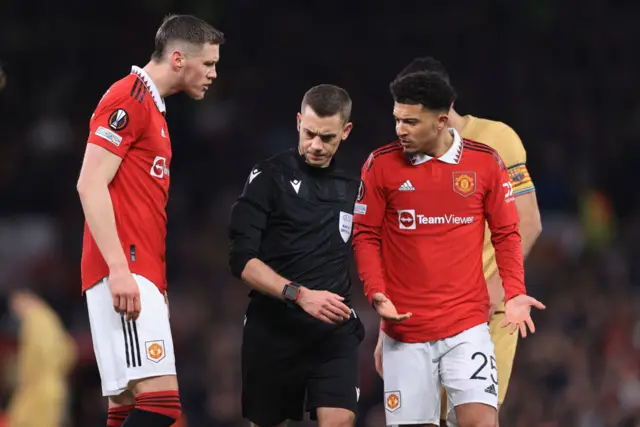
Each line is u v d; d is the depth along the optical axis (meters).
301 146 19.17
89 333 50.09
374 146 66.19
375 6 71.00
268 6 70.44
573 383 44.25
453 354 18.83
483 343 18.91
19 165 63.59
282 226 19.28
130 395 19.25
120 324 18.14
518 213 21.03
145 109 18.30
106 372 18.25
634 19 71.44
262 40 70.06
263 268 18.86
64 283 55.41
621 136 68.38
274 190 19.25
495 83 70.19
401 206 18.89
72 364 45.94
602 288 53.28
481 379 18.70
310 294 18.55
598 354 47.34
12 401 40.97
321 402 19.38
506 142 21.22
